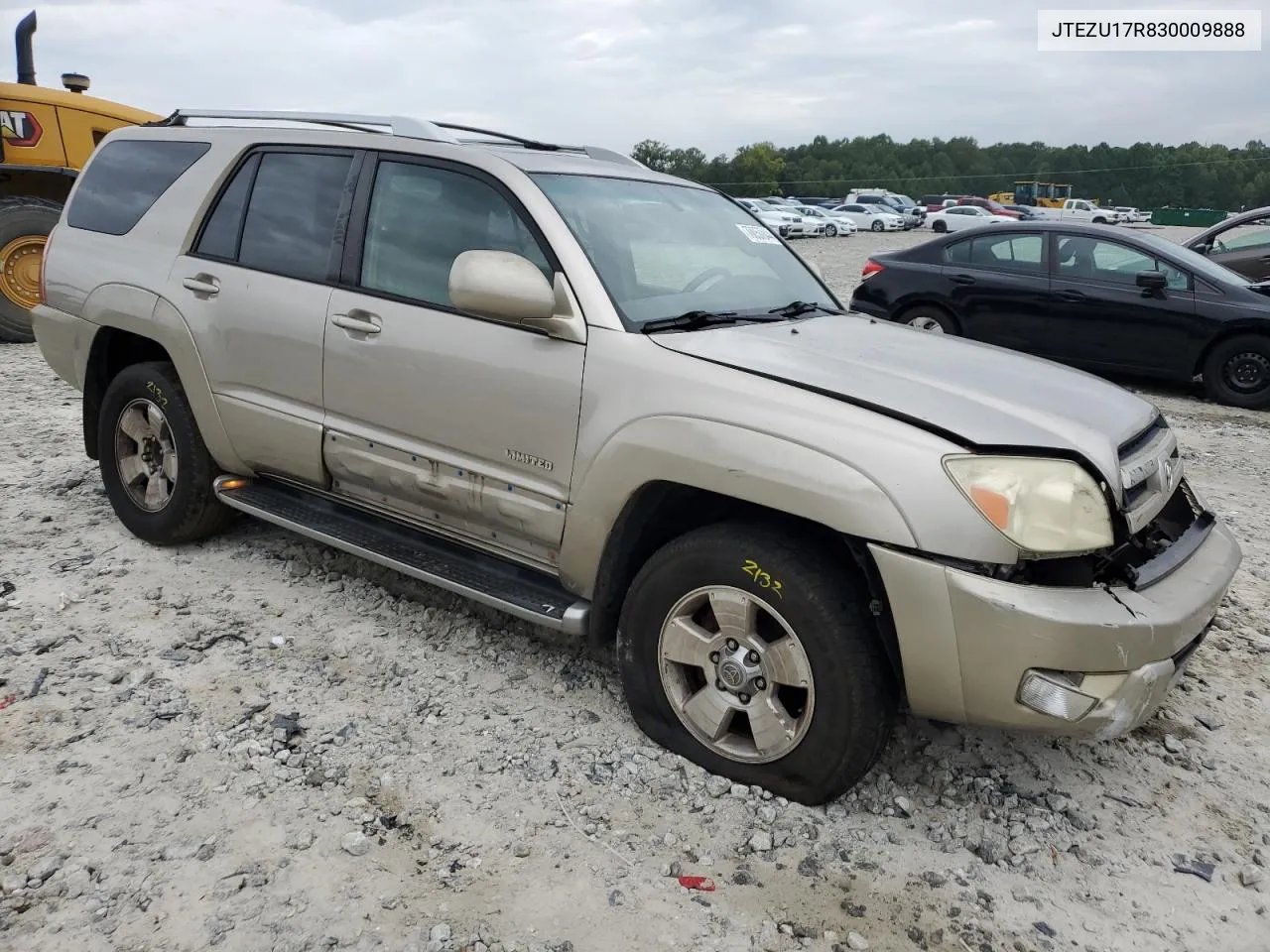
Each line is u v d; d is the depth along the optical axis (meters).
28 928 2.34
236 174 4.20
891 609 2.61
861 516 2.59
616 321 3.10
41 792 2.82
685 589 2.97
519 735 3.23
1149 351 9.11
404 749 3.13
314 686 3.48
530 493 3.25
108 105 9.79
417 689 3.49
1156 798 3.09
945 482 2.56
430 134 3.69
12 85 9.28
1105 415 3.02
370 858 2.64
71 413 7.11
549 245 3.24
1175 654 2.72
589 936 2.41
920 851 2.79
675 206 3.96
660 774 3.03
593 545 3.13
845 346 3.30
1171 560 2.93
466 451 3.40
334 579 4.36
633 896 2.55
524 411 3.21
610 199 3.65
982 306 9.71
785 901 2.56
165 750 3.06
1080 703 2.56
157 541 4.56
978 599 2.52
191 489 4.34
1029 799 3.05
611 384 3.04
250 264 4.04
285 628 3.89
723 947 2.40
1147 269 9.12
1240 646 4.13
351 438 3.71
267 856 2.62
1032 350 9.63
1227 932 2.54
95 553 4.51
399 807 2.85
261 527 4.92
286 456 3.97
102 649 3.65
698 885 2.60
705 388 2.89
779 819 2.85
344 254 3.75
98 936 2.33
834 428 2.69
